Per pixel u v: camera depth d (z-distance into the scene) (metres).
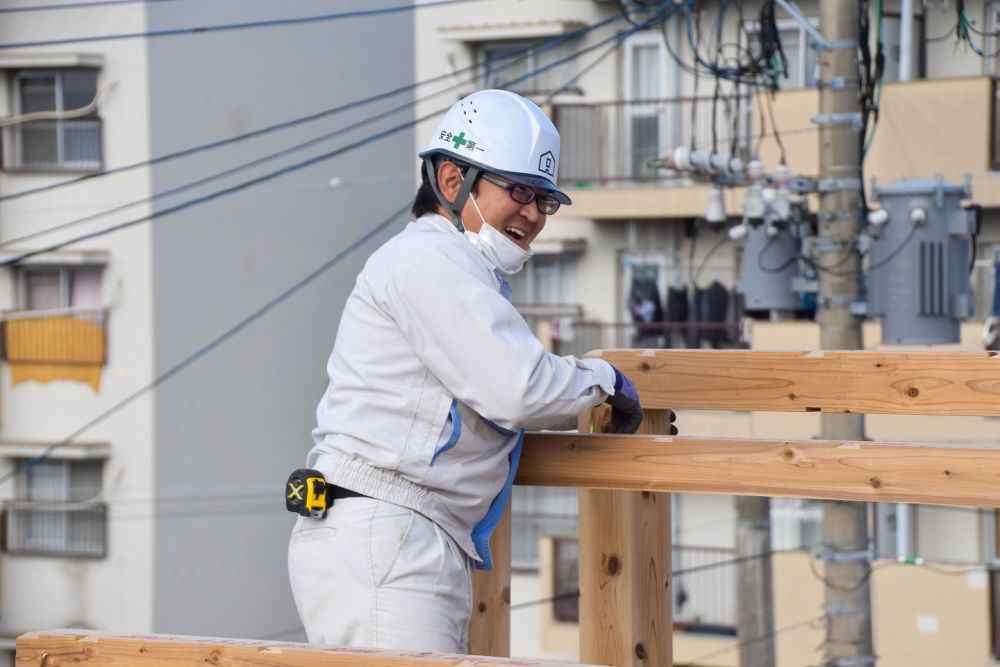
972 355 8.14
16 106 48.06
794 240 24.94
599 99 41.94
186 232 47.84
